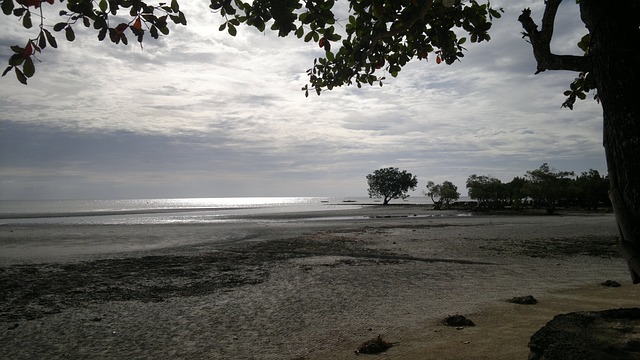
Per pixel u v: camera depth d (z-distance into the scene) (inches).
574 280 451.8
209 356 243.4
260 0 162.4
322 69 234.4
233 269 578.2
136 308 367.6
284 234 1140.5
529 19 140.1
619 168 107.1
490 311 311.6
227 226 1491.1
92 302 392.8
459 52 210.5
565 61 132.0
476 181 2933.1
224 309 357.7
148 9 139.6
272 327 299.7
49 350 262.1
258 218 2186.3
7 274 547.8
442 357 204.8
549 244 821.2
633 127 103.6
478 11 194.2
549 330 149.8
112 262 650.8
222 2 157.6
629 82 105.5
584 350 125.8
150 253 766.5
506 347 211.8
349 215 2453.2
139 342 274.2
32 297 415.2
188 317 334.3
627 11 108.3
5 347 268.7
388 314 323.3
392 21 185.0
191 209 4055.1
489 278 479.5
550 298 350.0
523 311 304.0
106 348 263.4
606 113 111.8
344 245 858.1
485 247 784.9
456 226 1374.3
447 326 274.5
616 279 450.9
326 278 496.4
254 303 377.4
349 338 264.1
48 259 688.4
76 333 297.0
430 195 3299.7
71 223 1737.2
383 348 234.7
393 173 4702.3
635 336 134.1
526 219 1749.5
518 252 711.7
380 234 1099.9
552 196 2253.9
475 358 197.6
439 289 420.5
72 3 132.3
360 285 450.3
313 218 2142.0
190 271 564.4
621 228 106.4
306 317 324.2
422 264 598.9
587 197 2603.3
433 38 207.2
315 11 171.3
